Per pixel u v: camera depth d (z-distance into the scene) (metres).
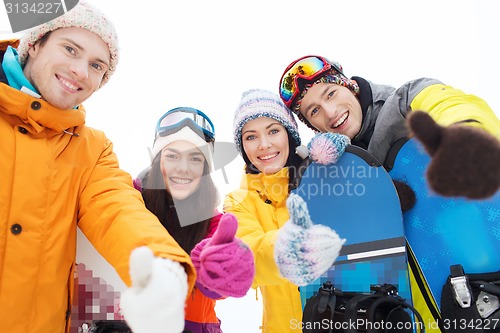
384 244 1.94
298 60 2.24
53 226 1.51
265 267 1.57
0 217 1.42
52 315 1.49
